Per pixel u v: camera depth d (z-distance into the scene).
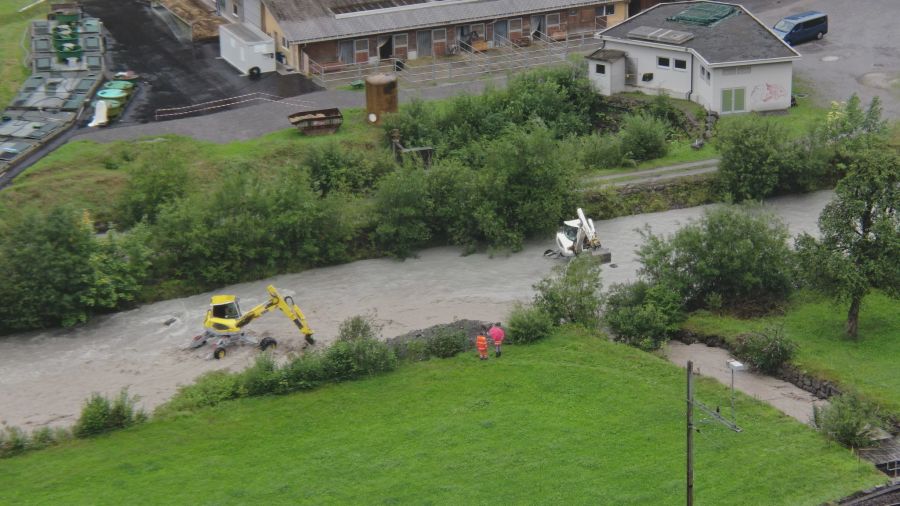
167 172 84.62
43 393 67.19
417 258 83.12
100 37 113.44
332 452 59.19
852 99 90.19
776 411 61.41
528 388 64.19
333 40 106.56
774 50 97.06
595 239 81.12
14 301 73.62
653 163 92.50
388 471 57.53
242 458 59.00
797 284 73.81
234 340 71.44
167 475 57.75
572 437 59.72
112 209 85.88
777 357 66.25
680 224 78.69
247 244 80.06
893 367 65.25
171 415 62.75
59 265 73.75
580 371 65.56
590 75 103.19
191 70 109.12
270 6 107.44
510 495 55.41
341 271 81.50
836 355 66.69
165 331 74.06
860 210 66.19
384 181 83.31
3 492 56.69
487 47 111.75
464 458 58.28
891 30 111.88
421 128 95.19
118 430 61.69
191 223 79.44
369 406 63.09
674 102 99.69
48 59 108.81
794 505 53.94
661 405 62.19
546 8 112.56
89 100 102.12
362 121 97.62
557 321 70.94
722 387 63.81
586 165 92.56
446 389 64.38
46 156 91.38
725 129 88.38
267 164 90.94
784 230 73.62
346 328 68.12
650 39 100.62
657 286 71.94
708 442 58.81
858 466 56.47
